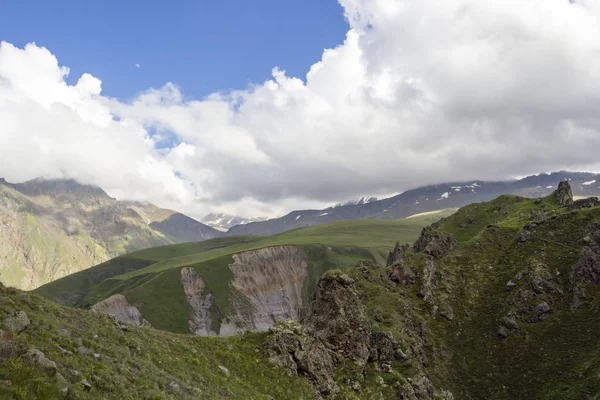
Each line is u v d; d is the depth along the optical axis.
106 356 31.31
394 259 166.50
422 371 75.56
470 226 194.00
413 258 134.12
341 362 63.00
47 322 30.62
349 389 57.06
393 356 77.50
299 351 55.25
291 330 58.19
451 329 106.00
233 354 50.38
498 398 84.88
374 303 106.75
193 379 38.91
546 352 90.69
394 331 91.00
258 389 45.44
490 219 192.00
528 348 93.75
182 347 46.00
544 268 113.81
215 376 42.41
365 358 66.38
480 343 100.06
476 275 126.25
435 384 87.31
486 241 141.00
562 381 81.25
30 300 33.47
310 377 53.72
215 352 49.28
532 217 155.00
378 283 120.00
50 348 26.77
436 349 98.56
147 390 29.19
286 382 49.25
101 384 25.75
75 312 38.66
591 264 105.75
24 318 28.17
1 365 21.33
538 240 128.38
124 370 30.44
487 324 105.62
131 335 41.56
